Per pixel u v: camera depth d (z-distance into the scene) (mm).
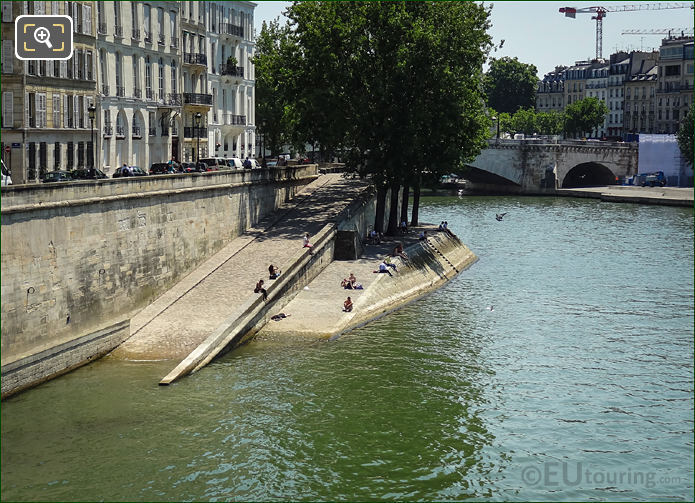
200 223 65188
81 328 49281
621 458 38469
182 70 90875
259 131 119812
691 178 163500
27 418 40062
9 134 60656
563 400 44906
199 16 95562
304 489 34719
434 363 50156
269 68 81062
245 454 37406
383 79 74562
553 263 84625
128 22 77312
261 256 67188
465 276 78125
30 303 44625
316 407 42719
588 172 176375
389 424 41000
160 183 58781
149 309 56594
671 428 41688
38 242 45281
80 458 36406
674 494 35312
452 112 75000
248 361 49469
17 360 42625
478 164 158375
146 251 57062
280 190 84125
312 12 78188
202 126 96062
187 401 42844
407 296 67188
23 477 34656
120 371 46781
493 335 56719
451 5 77250
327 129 77875
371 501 34031
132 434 38812
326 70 75938
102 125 73312
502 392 45812
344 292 63062
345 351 51938
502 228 109625
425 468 36844
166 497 33625
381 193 81062
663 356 52656
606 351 53531
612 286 73188
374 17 75500
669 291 71312
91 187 50250
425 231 83125
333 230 71688
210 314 55688
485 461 37688
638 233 106062
